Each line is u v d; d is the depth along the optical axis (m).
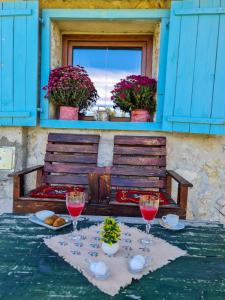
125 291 0.79
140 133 2.47
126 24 2.48
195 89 2.20
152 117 2.58
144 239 1.13
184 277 0.87
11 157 2.47
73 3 2.37
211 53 2.14
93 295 0.77
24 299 0.75
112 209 1.59
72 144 2.37
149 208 1.11
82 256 0.98
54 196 1.77
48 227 1.23
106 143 2.51
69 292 0.78
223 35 2.11
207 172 2.43
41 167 2.25
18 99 2.38
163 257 0.99
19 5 2.31
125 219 1.40
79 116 2.66
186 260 0.98
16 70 2.36
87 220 1.35
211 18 2.12
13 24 2.32
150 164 2.25
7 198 2.50
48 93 2.43
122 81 2.46
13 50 2.34
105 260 0.95
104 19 2.38
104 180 1.57
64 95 2.43
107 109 2.65
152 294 0.78
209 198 2.44
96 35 2.71
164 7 2.31
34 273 0.87
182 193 1.64
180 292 0.79
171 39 2.21
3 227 1.23
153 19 2.35
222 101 2.16
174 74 2.23
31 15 2.30
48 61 2.44
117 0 2.34
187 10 2.14
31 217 1.33
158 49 2.43
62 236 1.13
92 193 1.58
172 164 2.46
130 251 1.03
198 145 2.42
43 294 0.77
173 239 1.16
